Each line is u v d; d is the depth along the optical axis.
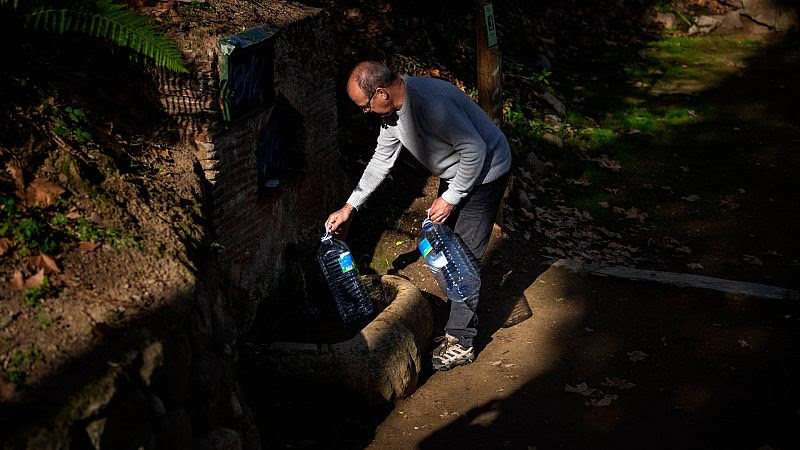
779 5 12.27
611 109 9.20
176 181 3.77
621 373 4.59
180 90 3.96
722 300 5.38
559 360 4.73
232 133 4.21
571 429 4.07
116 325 2.76
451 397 4.35
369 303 4.78
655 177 7.64
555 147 7.92
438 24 8.84
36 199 3.21
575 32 11.43
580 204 7.08
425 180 6.35
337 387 4.10
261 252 4.66
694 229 6.65
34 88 3.59
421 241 4.55
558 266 5.84
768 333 4.96
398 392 4.21
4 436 2.26
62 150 3.41
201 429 3.11
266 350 4.11
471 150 4.10
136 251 3.17
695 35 12.06
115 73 3.99
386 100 4.03
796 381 4.42
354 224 5.78
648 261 6.11
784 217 6.77
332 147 5.55
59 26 3.67
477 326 5.13
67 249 3.06
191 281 3.12
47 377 2.50
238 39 4.10
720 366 4.62
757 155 8.09
